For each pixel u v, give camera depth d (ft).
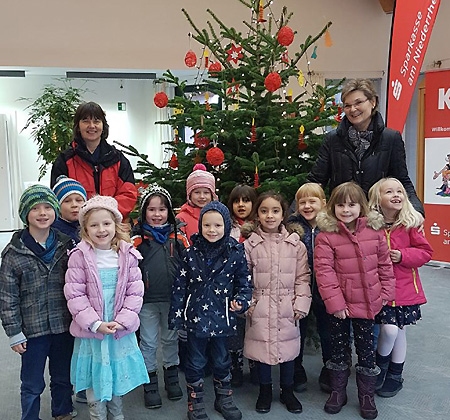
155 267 8.25
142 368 7.22
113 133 29.73
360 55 23.52
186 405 8.41
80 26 20.21
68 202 8.25
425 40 14.42
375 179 8.64
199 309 7.65
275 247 8.14
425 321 12.50
